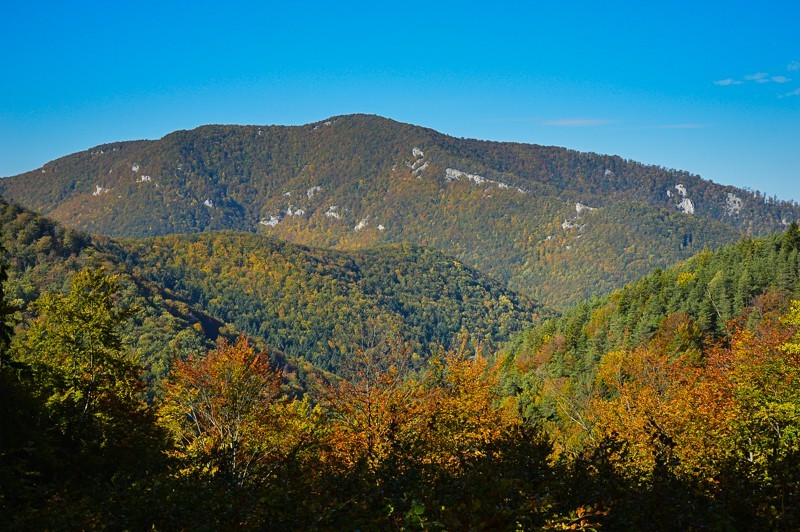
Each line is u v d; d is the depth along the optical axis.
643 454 17.95
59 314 21.08
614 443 10.23
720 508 7.87
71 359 20.88
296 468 11.04
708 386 21.47
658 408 21.25
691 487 8.80
